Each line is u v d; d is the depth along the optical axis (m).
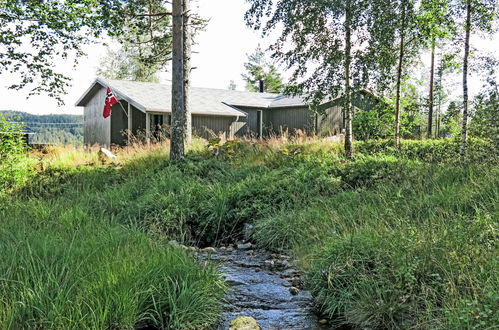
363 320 4.01
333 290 4.48
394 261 4.29
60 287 3.68
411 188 7.27
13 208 7.21
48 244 4.66
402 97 18.09
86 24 14.17
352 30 10.92
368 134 17.61
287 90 11.98
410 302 3.93
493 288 3.50
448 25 12.75
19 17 13.95
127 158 14.34
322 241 5.83
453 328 3.22
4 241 4.91
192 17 15.84
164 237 6.70
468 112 10.60
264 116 25.88
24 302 3.41
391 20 11.23
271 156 12.11
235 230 8.20
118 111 22.09
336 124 23.80
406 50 14.00
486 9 11.66
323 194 8.50
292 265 6.03
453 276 3.88
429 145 13.61
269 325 4.08
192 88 25.81
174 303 3.85
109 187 10.42
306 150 12.76
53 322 3.29
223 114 22.25
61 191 10.52
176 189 9.52
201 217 8.38
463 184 6.83
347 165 9.86
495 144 8.72
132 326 3.64
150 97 21.31
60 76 15.16
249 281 5.40
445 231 4.69
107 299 3.58
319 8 10.84
